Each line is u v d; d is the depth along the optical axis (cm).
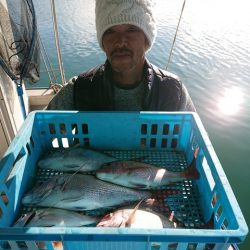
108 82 141
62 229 75
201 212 111
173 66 612
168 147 142
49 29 770
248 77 568
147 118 133
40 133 137
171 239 74
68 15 929
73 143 143
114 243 77
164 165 135
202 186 113
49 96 322
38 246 83
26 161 120
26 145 121
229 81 557
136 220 103
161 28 805
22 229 75
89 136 140
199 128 120
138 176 124
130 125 135
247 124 442
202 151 116
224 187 90
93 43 718
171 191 122
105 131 138
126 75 136
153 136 139
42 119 134
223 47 696
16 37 192
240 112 471
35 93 324
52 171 131
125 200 118
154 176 123
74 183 119
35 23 200
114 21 115
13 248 79
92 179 123
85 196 117
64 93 154
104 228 75
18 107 223
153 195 119
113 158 136
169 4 1062
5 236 74
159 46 695
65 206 114
